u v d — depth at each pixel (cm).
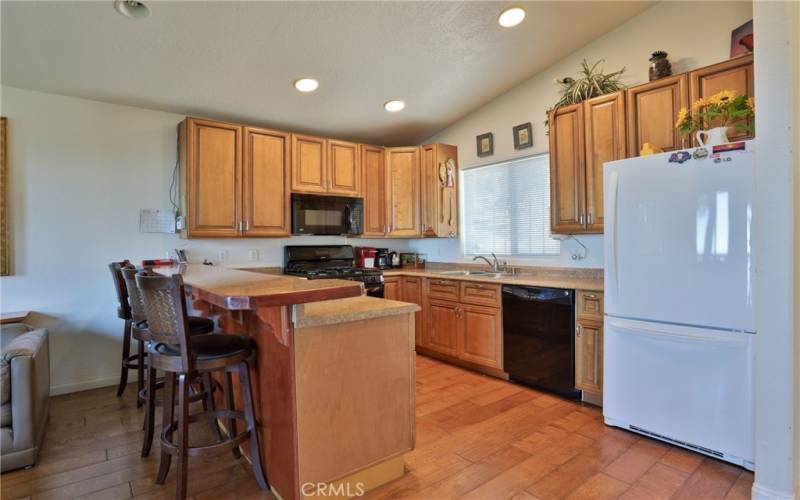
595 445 225
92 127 321
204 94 325
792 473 169
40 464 207
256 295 138
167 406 191
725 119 219
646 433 233
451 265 461
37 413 216
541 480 193
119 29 241
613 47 317
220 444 172
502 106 398
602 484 190
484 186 428
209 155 341
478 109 421
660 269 222
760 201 177
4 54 254
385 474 190
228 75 302
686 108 244
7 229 290
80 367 317
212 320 239
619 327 238
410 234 447
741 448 198
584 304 279
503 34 300
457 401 289
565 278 343
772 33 172
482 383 327
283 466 171
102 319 325
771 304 174
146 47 260
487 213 425
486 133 414
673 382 220
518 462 209
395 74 331
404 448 195
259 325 188
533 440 231
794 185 171
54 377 307
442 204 438
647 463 207
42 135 303
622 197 235
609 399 247
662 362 223
